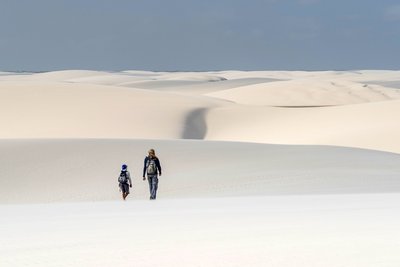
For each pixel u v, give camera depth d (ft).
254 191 187.01
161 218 103.24
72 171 230.48
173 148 268.00
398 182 203.51
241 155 256.11
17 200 196.54
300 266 58.44
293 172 220.43
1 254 66.54
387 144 527.40
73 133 646.33
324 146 291.38
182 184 205.36
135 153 255.70
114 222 97.76
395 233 82.69
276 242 74.54
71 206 133.80
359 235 80.69
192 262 60.85
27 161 241.14
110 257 64.03
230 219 100.68
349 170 225.76
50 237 80.43
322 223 94.32
